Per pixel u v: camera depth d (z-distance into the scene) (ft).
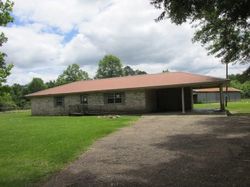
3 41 27.91
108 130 43.62
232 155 24.82
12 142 36.11
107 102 85.30
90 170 22.17
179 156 25.21
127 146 30.73
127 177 19.98
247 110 80.94
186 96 87.81
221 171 20.25
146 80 85.10
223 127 42.39
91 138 36.52
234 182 17.88
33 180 20.27
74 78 249.75
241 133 36.24
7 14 27.02
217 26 56.95
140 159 24.81
